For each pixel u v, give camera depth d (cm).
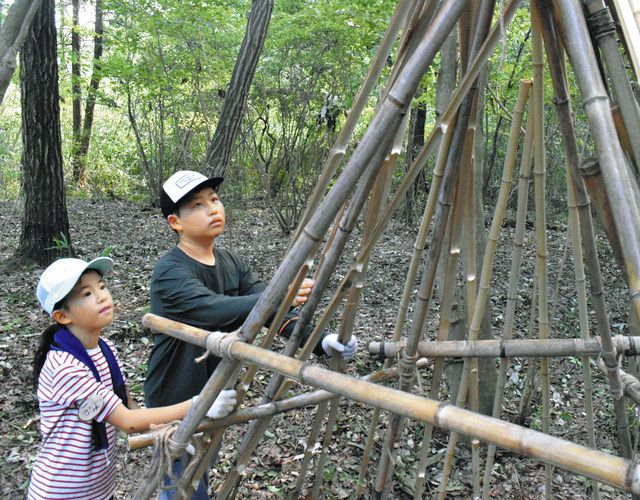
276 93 860
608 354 147
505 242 802
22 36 259
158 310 196
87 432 175
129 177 1343
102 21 1188
